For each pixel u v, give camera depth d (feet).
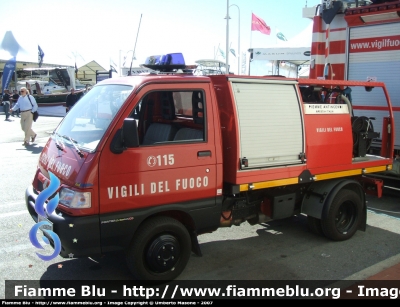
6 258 15.34
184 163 13.12
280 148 15.25
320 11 26.58
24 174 28.84
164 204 12.94
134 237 12.70
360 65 25.09
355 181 17.80
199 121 13.82
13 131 55.11
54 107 85.35
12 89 108.47
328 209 16.92
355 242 17.63
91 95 14.85
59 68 99.60
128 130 11.77
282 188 16.80
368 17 24.03
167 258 13.14
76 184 11.69
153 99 16.08
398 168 22.59
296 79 15.78
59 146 13.55
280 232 18.86
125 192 12.18
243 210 16.01
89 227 11.71
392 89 23.71
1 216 19.99
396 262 15.49
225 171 14.47
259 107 14.66
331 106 16.89
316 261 15.56
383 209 22.45
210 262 15.40
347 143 17.37
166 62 14.88
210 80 13.69
